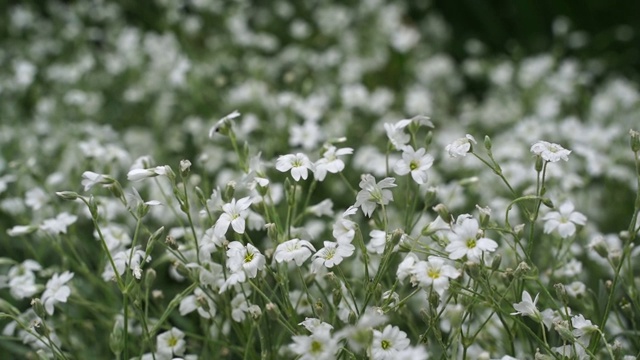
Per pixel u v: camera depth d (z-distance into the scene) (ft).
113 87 23.45
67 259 13.69
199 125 20.75
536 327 13.37
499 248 15.51
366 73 25.34
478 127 23.41
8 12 26.09
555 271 12.90
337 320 11.92
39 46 24.43
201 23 26.14
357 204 10.87
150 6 27.25
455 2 29.14
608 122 21.95
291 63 25.12
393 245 10.30
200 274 11.56
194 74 21.89
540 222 15.56
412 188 17.75
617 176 18.66
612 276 15.33
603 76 27.04
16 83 21.93
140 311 11.00
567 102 23.49
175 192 11.32
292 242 10.73
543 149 10.88
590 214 18.70
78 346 13.67
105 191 16.17
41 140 21.31
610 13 28.12
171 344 12.12
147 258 10.98
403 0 29.14
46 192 15.30
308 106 19.10
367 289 10.59
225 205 11.09
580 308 13.39
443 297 11.73
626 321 14.12
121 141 21.29
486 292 10.41
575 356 10.25
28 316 13.08
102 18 25.82
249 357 12.32
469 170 19.49
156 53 22.57
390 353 9.85
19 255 17.24
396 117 22.70
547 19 28.35
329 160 11.98
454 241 10.12
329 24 25.90
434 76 25.03
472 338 10.57
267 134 19.60
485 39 28.55
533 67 23.81
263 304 11.57
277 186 14.55
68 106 22.11
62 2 29.27
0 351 15.10
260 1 28.14
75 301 13.06
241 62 24.63
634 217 11.26
